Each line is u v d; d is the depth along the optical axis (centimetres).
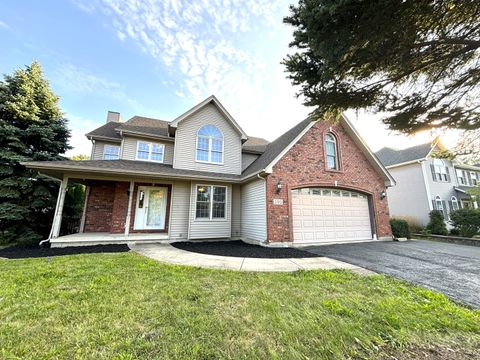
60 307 312
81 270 480
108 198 1091
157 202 1058
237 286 416
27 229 1019
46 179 1087
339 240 1035
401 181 1923
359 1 265
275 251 777
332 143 1134
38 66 1230
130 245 860
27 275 437
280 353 229
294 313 312
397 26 295
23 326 265
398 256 728
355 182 1120
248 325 279
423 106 401
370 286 434
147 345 234
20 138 1118
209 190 1070
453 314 322
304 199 1001
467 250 857
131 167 920
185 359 216
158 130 1224
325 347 242
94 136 1127
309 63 386
